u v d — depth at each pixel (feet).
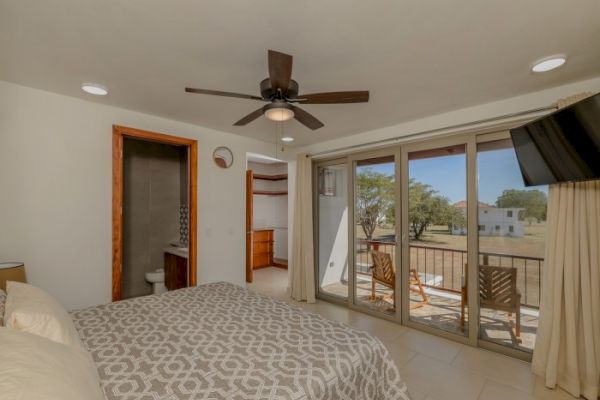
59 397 2.45
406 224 10.87
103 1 4.46
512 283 8.73
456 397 6.67
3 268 6.59
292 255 14.49
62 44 5.69
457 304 9.89
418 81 7.28
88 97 8.41
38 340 3.25
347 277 13.29
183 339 5.07
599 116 5.20
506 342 8.88
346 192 13.35
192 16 4.82
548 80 7.24
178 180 15.14
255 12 4.72
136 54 6.07
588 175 5.69
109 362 4.31
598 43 5.63
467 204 9.39
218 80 7.26
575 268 6.81
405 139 10.66
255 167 22.36
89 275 8.68
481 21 4.97
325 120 10.39
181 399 3.50
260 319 5.99
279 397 3.57
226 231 12.09
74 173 8.45
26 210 7.70
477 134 9.14
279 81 5.42
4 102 7.41
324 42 5.58
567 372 6.82
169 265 13.82
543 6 4.59
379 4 4.52
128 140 13.47
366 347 4.91
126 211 13.38
